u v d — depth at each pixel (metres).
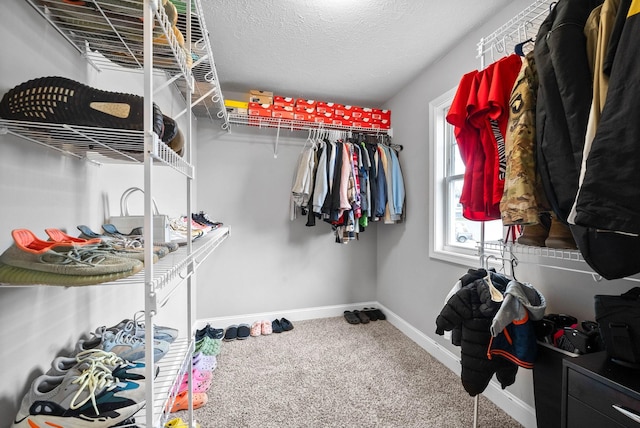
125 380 0.62
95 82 0.89
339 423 1.32
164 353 0.77
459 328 1.24
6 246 0.56
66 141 0.64
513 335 1.07
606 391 0.69
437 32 1.66
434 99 1.99
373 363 1.86
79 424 0.53
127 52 0.81
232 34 1.67
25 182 0.61
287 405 1.44
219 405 1.44
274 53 1.87
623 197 0.55
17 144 0.59
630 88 0.56
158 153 0.56
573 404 0.77
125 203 1.04
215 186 2.47
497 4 1.44
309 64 2.01
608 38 0.66
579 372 0.76
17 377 0.58
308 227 2.71
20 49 0.60
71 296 0.75
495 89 1.02
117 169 1.04
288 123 2.41
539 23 1.25
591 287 1.08
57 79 0.54
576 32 0.75
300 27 1.61
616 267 0.71
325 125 2.41
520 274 1.37
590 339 0.91
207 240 1.24
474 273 1.29
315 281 2.73
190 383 1.12
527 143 0.87
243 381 1.65
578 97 0.72
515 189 0.87
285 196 2.64
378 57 1.92
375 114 2.54
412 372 1.75
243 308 2.55
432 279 2.02
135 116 0.57
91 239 0.67
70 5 0.60
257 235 2.58
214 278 2.48
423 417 1.36
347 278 2.82
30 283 0.48
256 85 2.33
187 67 0.85
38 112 0.52
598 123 0.65
